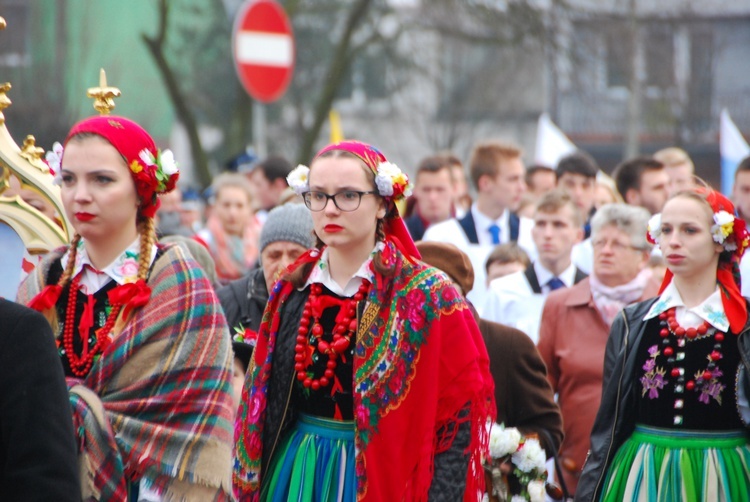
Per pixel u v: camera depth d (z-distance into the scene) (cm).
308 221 1200
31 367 615
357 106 6794
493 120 6744
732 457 1005
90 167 804
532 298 1465
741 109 6344
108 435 773
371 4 4997
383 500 805
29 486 598
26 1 4297
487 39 4878
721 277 1041
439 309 827
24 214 954
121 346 801
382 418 812
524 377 1097
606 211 1320
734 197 1641
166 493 798
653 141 6341
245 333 1135
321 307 842
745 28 6303
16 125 3856
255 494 851
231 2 5053
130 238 836
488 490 1020
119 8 4562
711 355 1015
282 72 2381
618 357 1055
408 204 1950
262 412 856
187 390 805
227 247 1848
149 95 4672
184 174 5328
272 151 5734
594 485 1044
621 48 5391
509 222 1769
